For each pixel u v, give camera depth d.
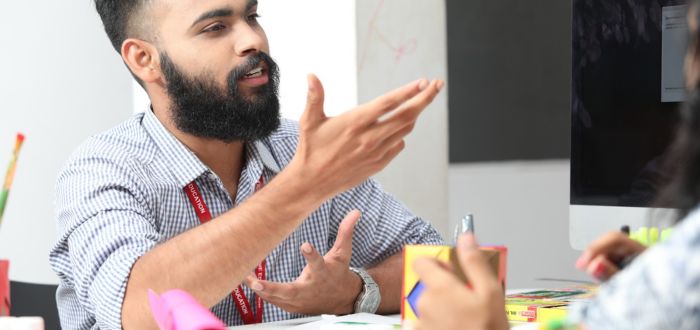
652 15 1.56
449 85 3.90
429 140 2.94
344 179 1.38
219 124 1.70
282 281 1.84
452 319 0.76
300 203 1.41
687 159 0.78
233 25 1.70
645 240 1.47
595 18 1.63
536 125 3.72
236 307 1.76
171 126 1.78
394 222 1.97
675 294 0.62
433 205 2.96
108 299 1.47
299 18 2.83
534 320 1.38
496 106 3.79
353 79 2.74
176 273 1.43
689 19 0.77
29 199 3.32
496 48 3.79
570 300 1.49
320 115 1.34
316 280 1.63
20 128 3.31
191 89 1.70
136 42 1.76
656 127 1.55
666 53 1.54
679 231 0.65
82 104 3.41
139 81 1.81
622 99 1.60
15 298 1.93
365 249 1.96
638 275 0.65
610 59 1.61
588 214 1.65
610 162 1.61
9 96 3.29
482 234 3.81
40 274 3.35
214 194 1.77
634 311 0.64
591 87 1.64
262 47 1.70
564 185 3.75
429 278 0.78
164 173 1.73
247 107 1.69
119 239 1.53
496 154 3.82
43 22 3.35
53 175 3.36
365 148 1.33
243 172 1.81
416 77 2.87
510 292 1.64
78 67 3.40
